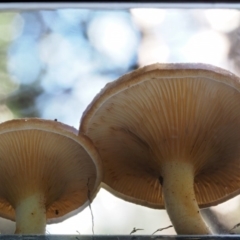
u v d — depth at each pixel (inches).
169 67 12.8
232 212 16.3
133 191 15.4
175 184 13.5
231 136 13.9
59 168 14.0
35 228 13.5
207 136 13.6
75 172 14.3
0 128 13.0
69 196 14.8
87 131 14.1
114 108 13.6
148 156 14.1
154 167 14.1
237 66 20.5
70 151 13.8
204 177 14.8
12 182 13.8
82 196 14.9
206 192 15.2
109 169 15.0
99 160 13.9
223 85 13.0
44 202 13.9
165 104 13.2
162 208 15.6
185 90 13.0
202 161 13.9
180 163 13.6
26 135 13.3
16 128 13.0
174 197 13.4
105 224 18.1
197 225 13.1
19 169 13.7
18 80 21.8
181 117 13.4
